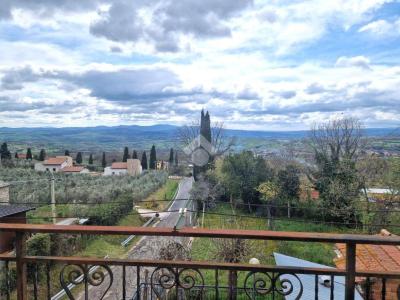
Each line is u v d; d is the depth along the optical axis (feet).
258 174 82.07
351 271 6.40
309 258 46.62
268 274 6.86
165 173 109.19
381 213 64.64
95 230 6.61
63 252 45.96
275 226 69.72
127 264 7.14
